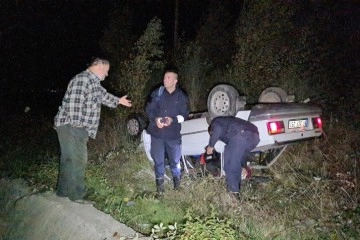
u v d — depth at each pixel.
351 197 4.07
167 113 3.97
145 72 6.21
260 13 6.25
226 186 4.04
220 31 9.33
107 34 8.49
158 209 3.79
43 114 9.31
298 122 4.17
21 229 3.96
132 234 3.22
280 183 4.52
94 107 3.73
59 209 3.76
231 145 3.88
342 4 7.01
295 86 6.28
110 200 3.95
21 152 5.98
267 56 6.30
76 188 3.89
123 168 4.92
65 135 3.72
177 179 4.12
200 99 6.68
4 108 10.26
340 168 4.86
